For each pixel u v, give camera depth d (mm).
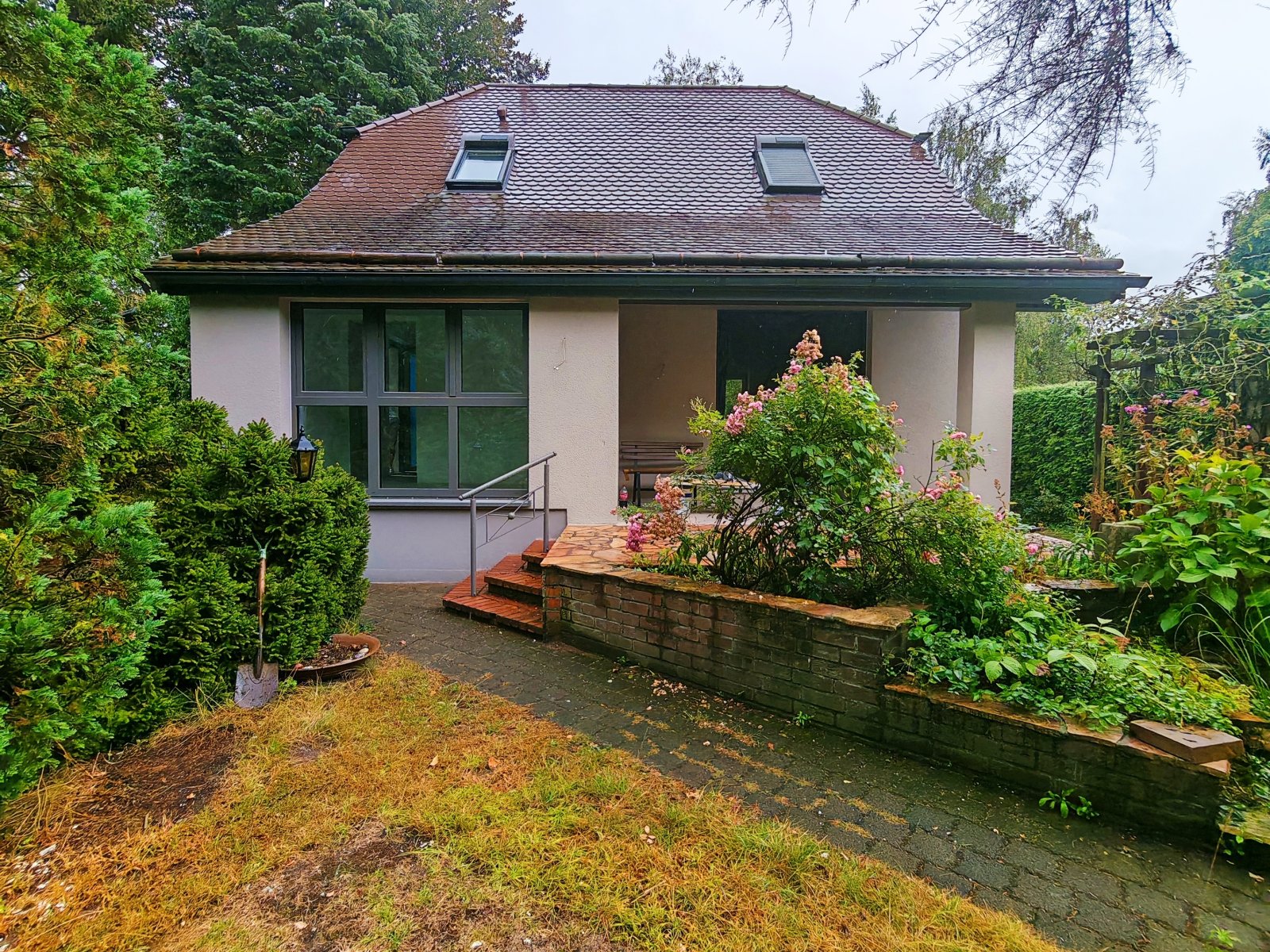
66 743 2475
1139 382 5316
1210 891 1979
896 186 7926
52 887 1898
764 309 8555
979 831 2283
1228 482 3289
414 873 1994
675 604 3689
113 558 2598
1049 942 1762
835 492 3361
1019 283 5863
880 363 7699
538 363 6293
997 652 2789
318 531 3771
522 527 6434
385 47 14414
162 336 4066
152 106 2971
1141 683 2623
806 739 2988
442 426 6508
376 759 2678
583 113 9508
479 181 7594
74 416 2609
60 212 2635
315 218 6820
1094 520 5031
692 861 2064
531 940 1734
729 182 7957
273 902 1870
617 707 3320
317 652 3627
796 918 1818
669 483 4039
